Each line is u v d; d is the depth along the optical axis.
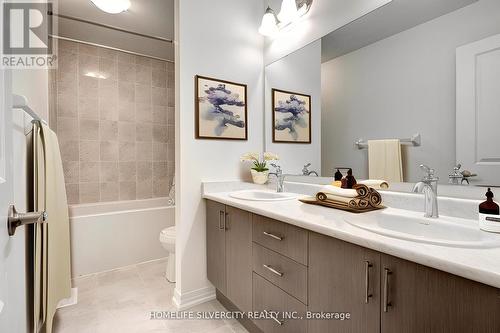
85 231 2.43
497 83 1.06
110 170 3.01
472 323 0.65
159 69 3.34
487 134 1.10
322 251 1.05
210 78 1.97
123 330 1.59
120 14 2.32
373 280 0.87
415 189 1.14
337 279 0.99
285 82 2.08
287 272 1.23
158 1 2.12
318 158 1.85
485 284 0.62
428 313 0.73
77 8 2.21
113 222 2.58
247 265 1.53
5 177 0.56
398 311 0.80
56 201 1.43
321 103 1.82
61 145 2.75
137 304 1.90
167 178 3.40
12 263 0.63
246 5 2.19
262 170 2.11
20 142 0.93
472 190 1.14
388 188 1.44
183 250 1.88
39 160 1.11
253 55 2.23
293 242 1.20
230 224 1.69
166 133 3.39
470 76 1.13
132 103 3.15
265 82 2.26
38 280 1.07
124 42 2.85
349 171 1.51
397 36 1.39
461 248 0.76
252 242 1.48
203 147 1.96
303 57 1.94
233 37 2.11
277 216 1.25
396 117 1.40
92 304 1.89
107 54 2.99
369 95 1.53
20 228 0.72
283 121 2.10
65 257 1.56
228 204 1.67
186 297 1.88
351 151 1.64
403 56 1.37
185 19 1.87
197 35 1.92
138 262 2.71
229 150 2.09
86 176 2.88
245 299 1.55
